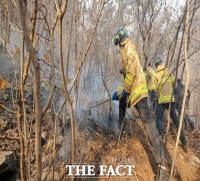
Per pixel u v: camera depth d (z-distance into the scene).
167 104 2.86
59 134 2.10
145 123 2.16
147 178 2.09
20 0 0.69
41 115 0.92
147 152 2.43
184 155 2.77
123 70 2.38
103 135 2.48
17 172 1.69
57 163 1.87
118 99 2.53
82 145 2.21
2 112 2.07
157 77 2.88
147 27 2.55
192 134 3.68
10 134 1.94
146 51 2.55
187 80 0.84
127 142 2.50
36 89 0.84
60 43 1.05
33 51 0.76
